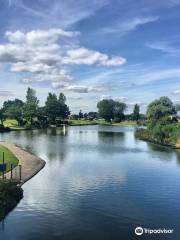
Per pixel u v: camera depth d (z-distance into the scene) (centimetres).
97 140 10619
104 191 3941
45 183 4272
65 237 2625
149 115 13650
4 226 2827
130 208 3325
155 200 3603
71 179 4538
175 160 6316
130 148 8319
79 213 3150
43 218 3003
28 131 15188
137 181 4475
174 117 13262
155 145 9131
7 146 8025
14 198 3434
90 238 2612
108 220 2995
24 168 5019
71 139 10912
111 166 5609
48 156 6700
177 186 4209
